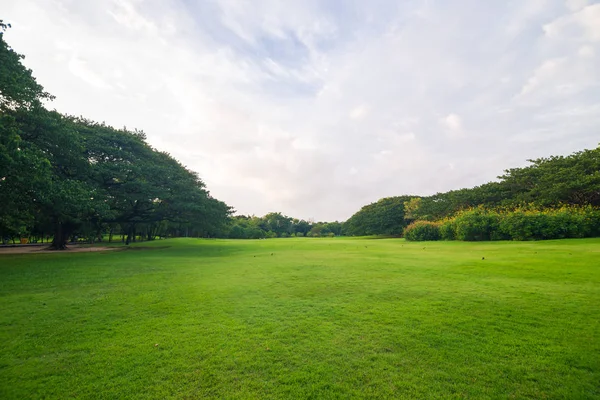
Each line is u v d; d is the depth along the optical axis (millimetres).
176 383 3352
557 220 19906
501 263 10633
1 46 13609
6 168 11844
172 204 25438
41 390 3252
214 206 28203
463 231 24500
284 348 4160
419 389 3168
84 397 3129
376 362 3744
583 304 5738
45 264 13070
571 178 26250
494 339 4316
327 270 10539
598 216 18844
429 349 4059
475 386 3201
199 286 8141
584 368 3510
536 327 4707
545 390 3105
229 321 5254
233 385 3303
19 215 16234
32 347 4297
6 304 6477
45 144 17062
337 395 3100
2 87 13438
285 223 101500
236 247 25219
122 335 4691
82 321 5367
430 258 13242
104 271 10969
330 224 103000
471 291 6973
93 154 23047
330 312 5672
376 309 5793
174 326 5051
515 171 33906
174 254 18438
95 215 24156
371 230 59562
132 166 23000
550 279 7891
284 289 7637
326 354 3975
